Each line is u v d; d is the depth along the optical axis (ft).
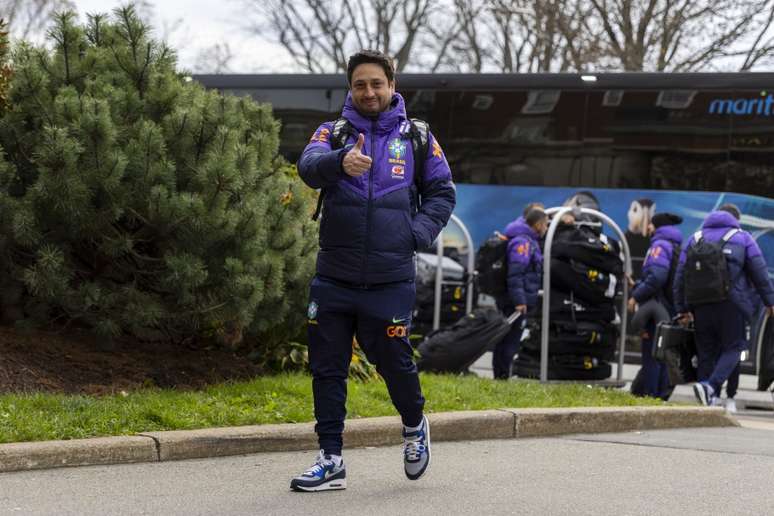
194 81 28.48
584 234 40.11
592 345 40.29
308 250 28.68
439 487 19.56
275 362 29.19
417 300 47.37
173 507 17.26
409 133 18.63
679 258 37.17
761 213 50.85
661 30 93.04
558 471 21.72
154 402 22.99
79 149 24.08
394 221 18.25
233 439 21.91
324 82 56.65
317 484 18.66
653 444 26.20
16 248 25.80
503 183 54.34
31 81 25.72
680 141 52.21
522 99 54.49
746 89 51.57
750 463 23.77
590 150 53.36
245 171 25.48
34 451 19.53
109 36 26.91
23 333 26.37
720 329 35.68
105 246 25.18
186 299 25.31
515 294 38.99
